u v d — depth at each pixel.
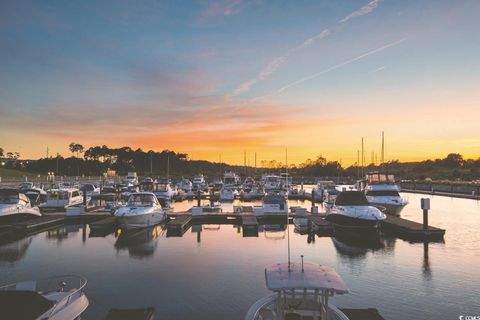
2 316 8.38
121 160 158.62
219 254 19.73
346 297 13.38
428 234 23.41
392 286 14.54
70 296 10.35
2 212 25.12
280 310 8.62
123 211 25.23
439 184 67.81
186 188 62.19
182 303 12.88
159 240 23.53
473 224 28.95
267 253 19.92
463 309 12.38
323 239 23.77
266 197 32.44
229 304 12.80
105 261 18.39
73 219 30.59
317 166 122.50
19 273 16.42
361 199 26.42
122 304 12.76
